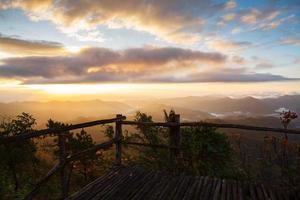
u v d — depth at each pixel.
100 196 4.03
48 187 13.15
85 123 4.37
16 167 12.91
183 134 6.80
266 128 4.48
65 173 3.94
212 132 6.71
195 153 6.49
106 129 9.40
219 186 4.37
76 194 4.10
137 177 4.86
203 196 3.99
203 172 6.42
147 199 3.92
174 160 5.43
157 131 7.96
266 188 4.28
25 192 9.98
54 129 3.59
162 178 4.80
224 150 6.73
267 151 7.79
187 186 4.39
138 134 8.18
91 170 16.36
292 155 6.55
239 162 7.51
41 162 16.02
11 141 2.85
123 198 3.96
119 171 5.23
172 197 3.98
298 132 4.28
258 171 6.62
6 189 10.02
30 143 13.75
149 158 7.66
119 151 5.73
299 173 4.91
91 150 4.68
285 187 4.44
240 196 3.99
